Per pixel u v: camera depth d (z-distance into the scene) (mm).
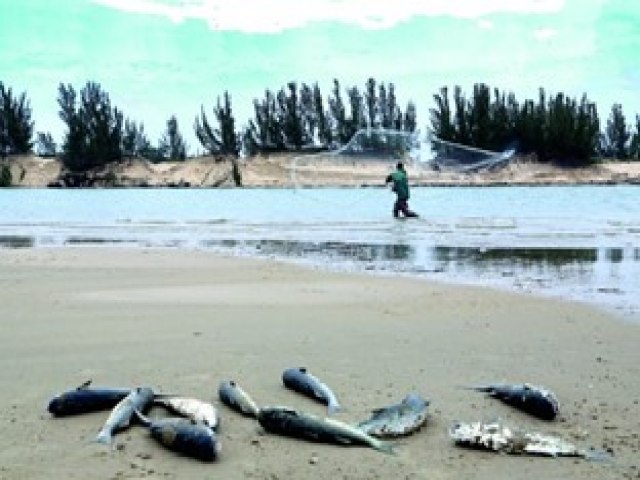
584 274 16172
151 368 8445
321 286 14688
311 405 7199
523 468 5703
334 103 120375
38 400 7316
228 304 12664
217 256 20094
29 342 9758
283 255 20859
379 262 18984
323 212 44312
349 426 6227
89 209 52625
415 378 8023
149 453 5980
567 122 95125
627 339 9805
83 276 16266
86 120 119250
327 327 10703
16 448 6086
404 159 68750
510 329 10477
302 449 6074
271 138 119812
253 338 9969
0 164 121438
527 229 29016
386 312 11852
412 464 5785
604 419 6773
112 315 11648
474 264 18312
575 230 28281
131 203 63062
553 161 95875
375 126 120188
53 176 120250
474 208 46094
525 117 96562
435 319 11250
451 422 6711
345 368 8430
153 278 15961
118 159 121125
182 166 122688
